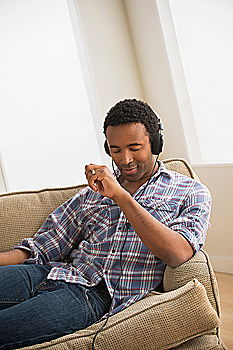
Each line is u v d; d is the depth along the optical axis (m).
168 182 1.95
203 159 3.48
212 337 1.60
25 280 1.83
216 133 3.37
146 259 1.83
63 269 1.89
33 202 2.26
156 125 1.89
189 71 3.37
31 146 3.35
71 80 3.53
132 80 3.51
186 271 1.69
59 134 3.48
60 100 3.49
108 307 1.81
